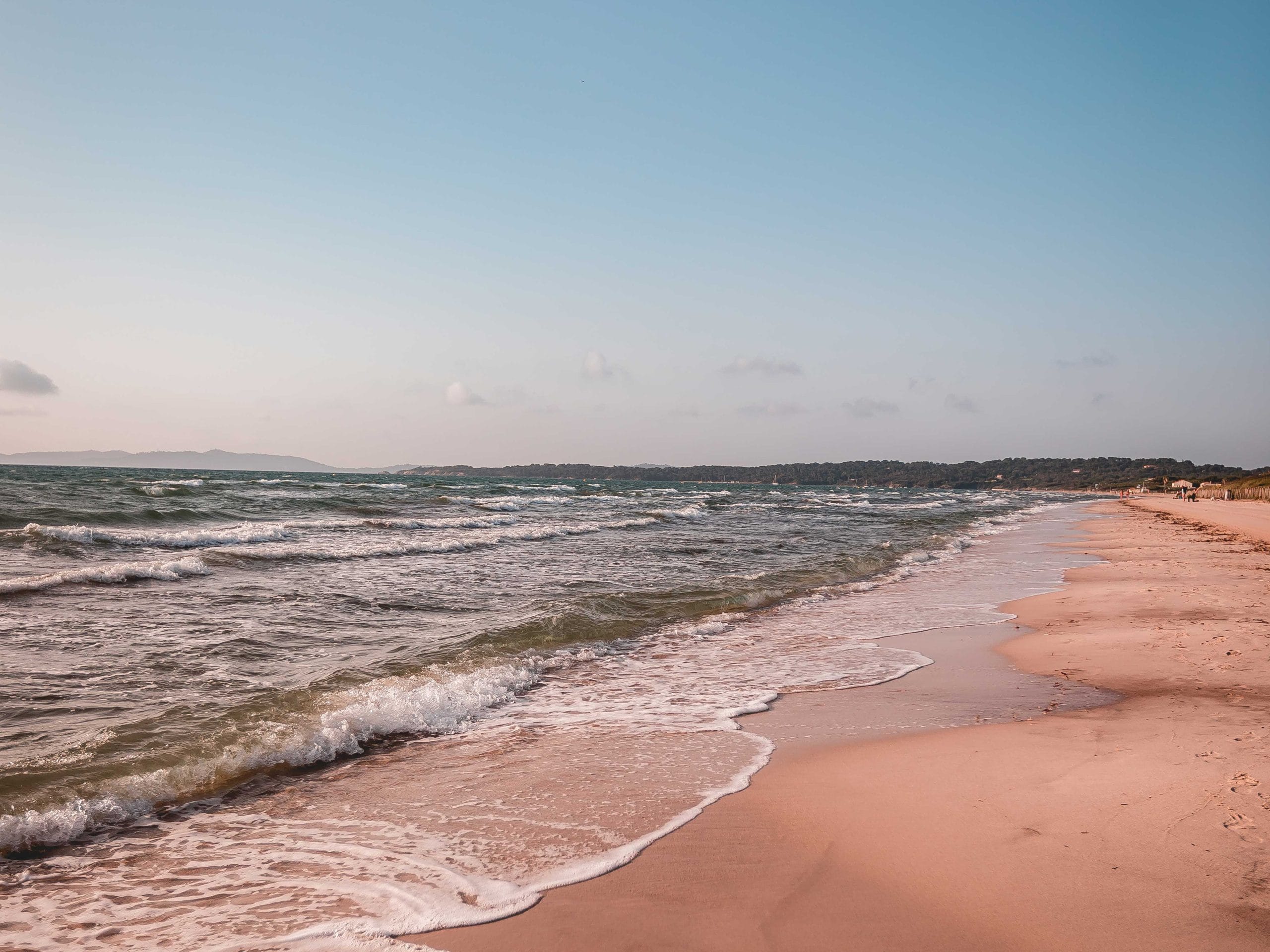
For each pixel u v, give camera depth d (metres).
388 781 5.45
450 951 3.26
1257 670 8.21
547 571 16.66
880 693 7.98
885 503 72.88
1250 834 4.13
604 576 16.25
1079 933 3.26
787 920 3.44
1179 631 10.45
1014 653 9.87
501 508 39.09
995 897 3.58
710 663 9.47
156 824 4.69
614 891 3.76
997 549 25.70
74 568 13.86
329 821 4.73
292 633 9.91
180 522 24.11
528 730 6.72
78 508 24.14
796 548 24.16
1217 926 3.28
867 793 5.02
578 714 7.26
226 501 30.59
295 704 6.85
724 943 3.27
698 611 12.84
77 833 4.50
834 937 3.29
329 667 8.33
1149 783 4.88
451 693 7.52
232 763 5.54
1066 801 4.67
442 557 18.28
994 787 4.98
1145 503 84.19
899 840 4.24
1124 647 9.65
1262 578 16.36
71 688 7.13
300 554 16.75
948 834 4.29
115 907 3.68
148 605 11.12
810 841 4.29
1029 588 16.02
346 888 3.86
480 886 3.84
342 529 23.59
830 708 7.38
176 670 7.93
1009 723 6.63
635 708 7.46
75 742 5.79
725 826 4.55
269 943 3.35
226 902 3.71
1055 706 7.18
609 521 31.77
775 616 12.75
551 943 3.31
